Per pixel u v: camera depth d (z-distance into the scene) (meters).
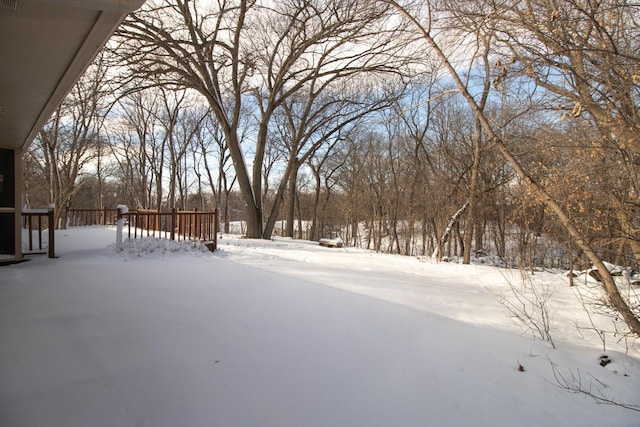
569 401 2.93
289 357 3.29
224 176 33.41
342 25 14.39
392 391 2.90
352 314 4.51
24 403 2.36
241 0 13.42
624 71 3.71
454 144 17.64
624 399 2.97
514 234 11.64
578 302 5.73
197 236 10.72
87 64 3.69
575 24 4.01
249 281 5.85
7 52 3.43
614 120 3.85
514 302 5.65
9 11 2.72
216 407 2.51
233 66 14.92
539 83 4.67
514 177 10.41
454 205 14.43
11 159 6.65
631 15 4.24
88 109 16.98
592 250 4.24
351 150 29.41
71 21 2.88
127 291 4.79
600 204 4.91
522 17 4.30
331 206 36.88
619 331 4.40
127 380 2.72
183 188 36.03
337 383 2.95
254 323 4.00
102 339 3.31
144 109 26.11
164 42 12.52
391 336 3.94
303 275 6.71
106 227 15.80
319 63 16.16
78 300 4.27
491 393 2.97
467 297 5.84
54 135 17.69
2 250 6.62
